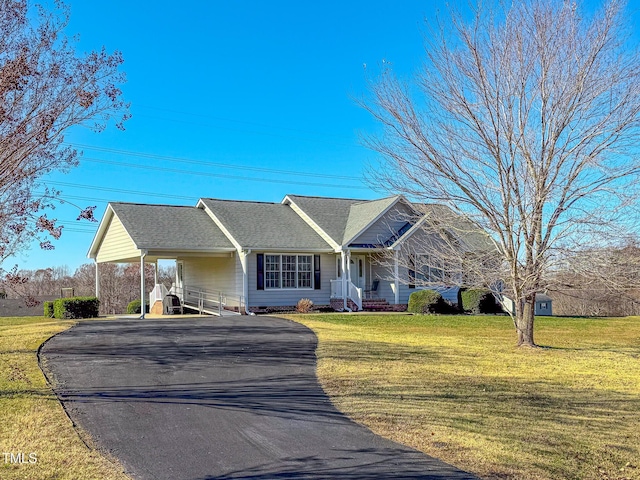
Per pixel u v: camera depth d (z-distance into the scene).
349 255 26.36
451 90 14.06
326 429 7.59
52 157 9.71
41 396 8.82
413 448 6.90
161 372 10.95
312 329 17.73
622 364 13.30
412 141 14.52
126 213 25.67
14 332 16.52
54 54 9.54
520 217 13.80
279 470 6.05
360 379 10.68
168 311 26.64
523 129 13.69
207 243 24.89
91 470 5.96
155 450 6.65
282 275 26.03
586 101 13.30
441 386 10.30
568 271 13.70
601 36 13.33
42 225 9.45
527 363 13.05
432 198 14.53
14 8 9.06
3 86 8.76
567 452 7.01
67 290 36.56
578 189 13.38
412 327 19.55
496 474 6.15
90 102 9.69
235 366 11.65
